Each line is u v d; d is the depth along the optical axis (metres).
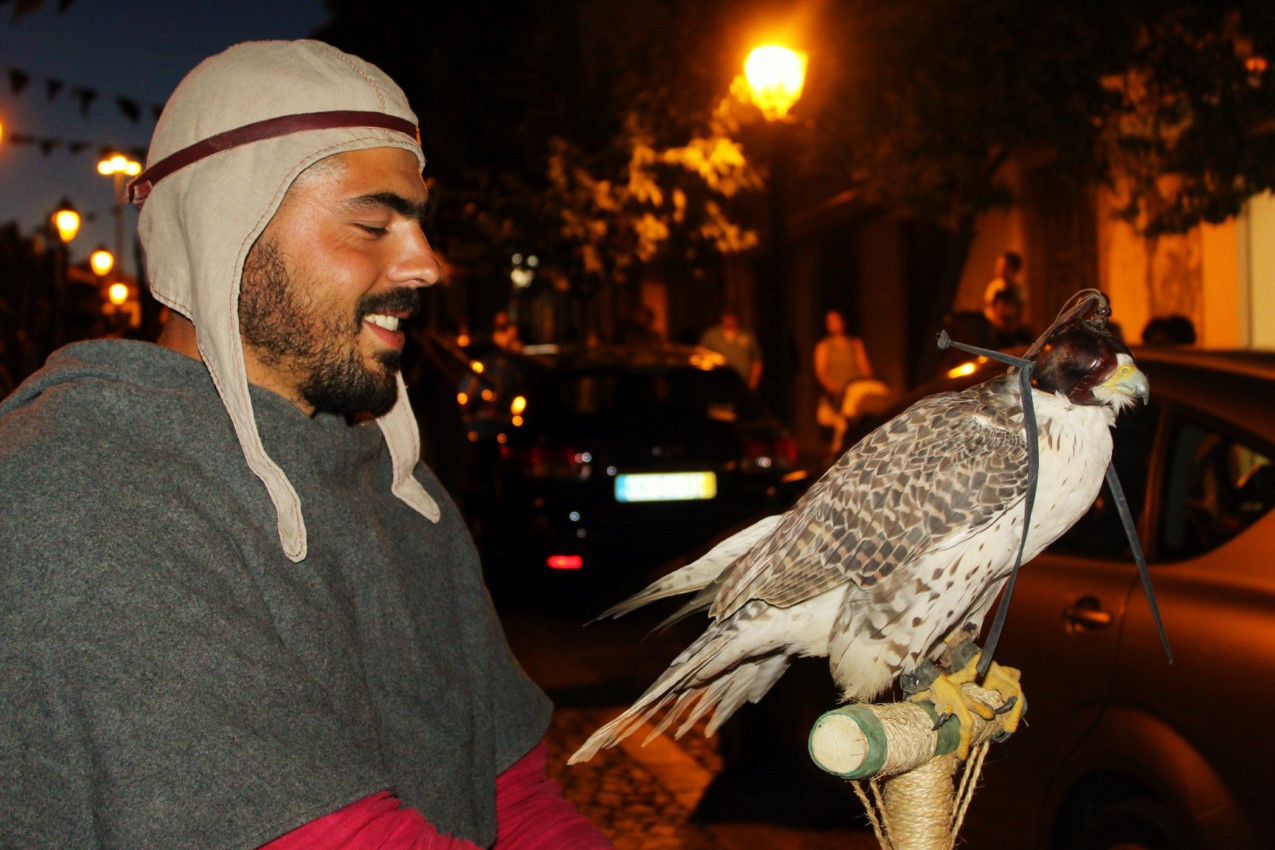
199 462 1.30
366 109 1.39
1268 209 8.78
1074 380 1.49
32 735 1.12
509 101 14.62
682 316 24.22
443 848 1.23
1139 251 10.30
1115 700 3.08
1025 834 3.35
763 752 5.10
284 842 1.13
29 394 1.31
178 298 1.38
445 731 1.53
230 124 1.34
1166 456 3.26
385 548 1.50
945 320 8.44
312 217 1.36
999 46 7.70
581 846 1.63
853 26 8.51
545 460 8.16
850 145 9.00
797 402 20.06
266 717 1.16
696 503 8.15
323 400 1.45
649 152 12.73
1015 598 3.42
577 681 6.39
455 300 27.61
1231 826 2.74
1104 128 7.87
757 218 19.80
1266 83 7.11
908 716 1.36
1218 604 2.91
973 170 8.23
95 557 1.14
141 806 1.09
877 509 1.63
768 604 1.71
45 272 16.73
